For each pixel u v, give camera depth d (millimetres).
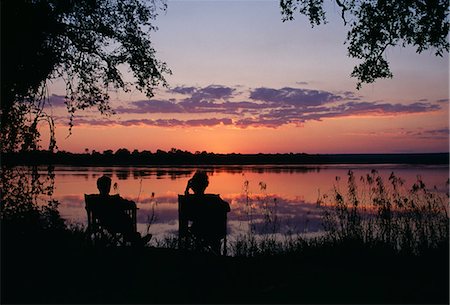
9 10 8711
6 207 8055
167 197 24547
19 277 6199
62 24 10180
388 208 9961
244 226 14445
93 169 67938
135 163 111000
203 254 7938
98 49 11531
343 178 41312
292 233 13070
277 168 81000
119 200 7977
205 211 7930
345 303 5172
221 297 5664
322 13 11516
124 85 12062
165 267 7188
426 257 7418
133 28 11578
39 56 9555
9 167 8367
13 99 8836
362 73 11961
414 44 11211
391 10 11008
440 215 9680
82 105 11547
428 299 5309
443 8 10359
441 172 50500
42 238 7543
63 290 5910
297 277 6352
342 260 7633
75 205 20125
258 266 7379
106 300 5570
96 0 10688
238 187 31938
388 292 5551
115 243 7957
